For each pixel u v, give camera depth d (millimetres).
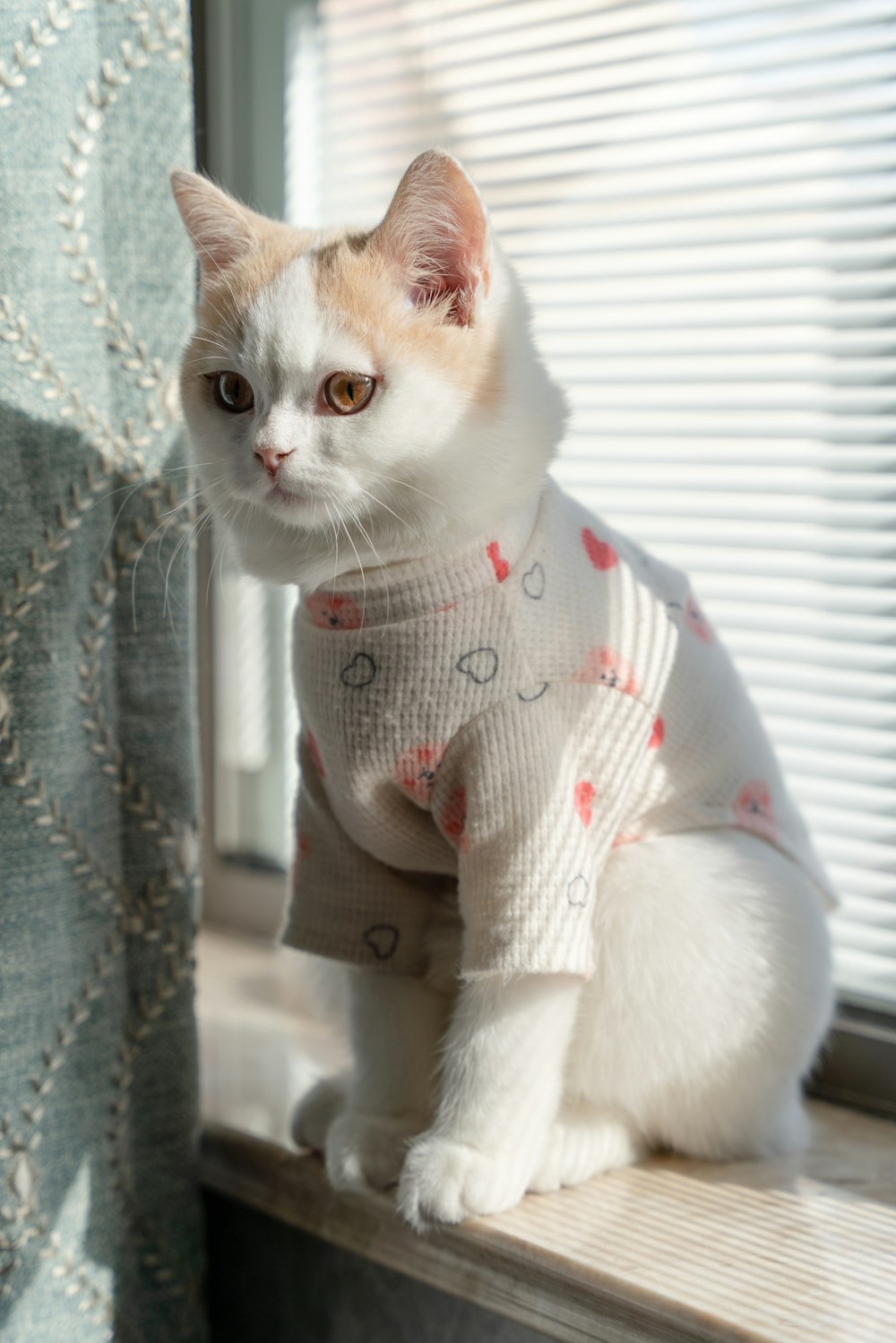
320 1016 1156
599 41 1170
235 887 1474
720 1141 968
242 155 1373
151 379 969
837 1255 847
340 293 830
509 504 852
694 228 1152
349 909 963
